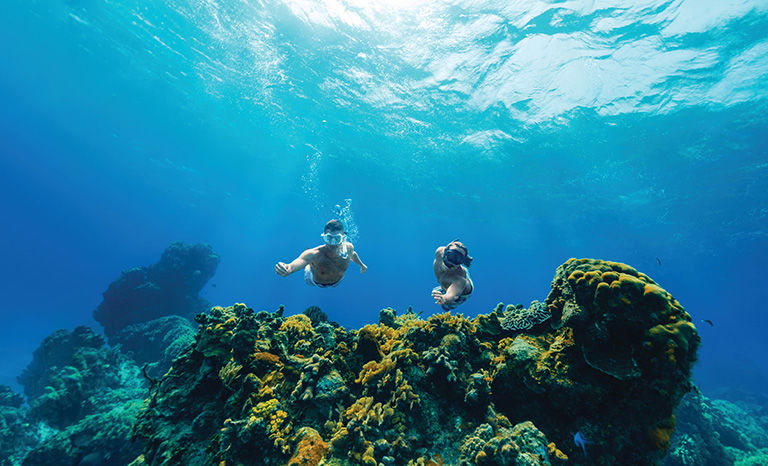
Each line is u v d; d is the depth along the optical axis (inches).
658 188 1370.6
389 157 1487.5
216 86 1264.8
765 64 739.4
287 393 176.9
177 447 158.6
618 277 166.9
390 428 160.7
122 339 745.0
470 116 1072.8
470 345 210.8
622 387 156.0
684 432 549.6
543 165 1314.0
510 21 763.4
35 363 730.8
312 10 819.4
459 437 163.0
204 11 887.1
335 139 1425.9
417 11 787.4
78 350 575.2
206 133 1728.6
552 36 768.3
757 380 1824.6
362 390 190.4
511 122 1068.5
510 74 884.0
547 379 169.2
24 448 441.1
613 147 1123.9
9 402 542.6
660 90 859.4
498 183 1558.8
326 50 930.1
